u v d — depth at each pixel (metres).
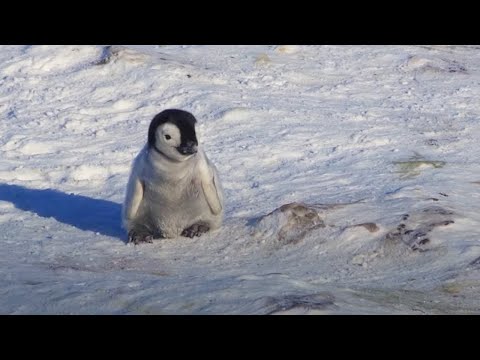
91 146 35.78
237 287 20.14
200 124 37.44
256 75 43.88
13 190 31.45
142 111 39.19
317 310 18.58
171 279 21.61
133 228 26.12
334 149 35.00
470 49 51.22
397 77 45.00
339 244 25.06
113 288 20.34
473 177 31.89
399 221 25.95
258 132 36.72
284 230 25.91
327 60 47.34
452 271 23.06
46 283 20.94
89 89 41.34
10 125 37.88
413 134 36.78
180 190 25.33
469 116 39.41
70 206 30.02
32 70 43.75
